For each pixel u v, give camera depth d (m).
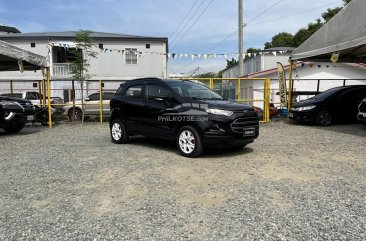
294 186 5.10
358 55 15.73
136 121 8.54
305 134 10.72
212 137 6.95
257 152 7.75
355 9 10.99
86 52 20.81
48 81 13.98
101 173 5.95
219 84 16.55
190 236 3.50
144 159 7.08
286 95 15.91
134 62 27.09
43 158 7.29
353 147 8.23
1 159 7.24
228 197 4.64
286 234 3.51
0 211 4.23
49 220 3.94
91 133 11.76
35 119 13.52
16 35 26.81
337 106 13.12
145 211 4.18
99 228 3.71
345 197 4.61
